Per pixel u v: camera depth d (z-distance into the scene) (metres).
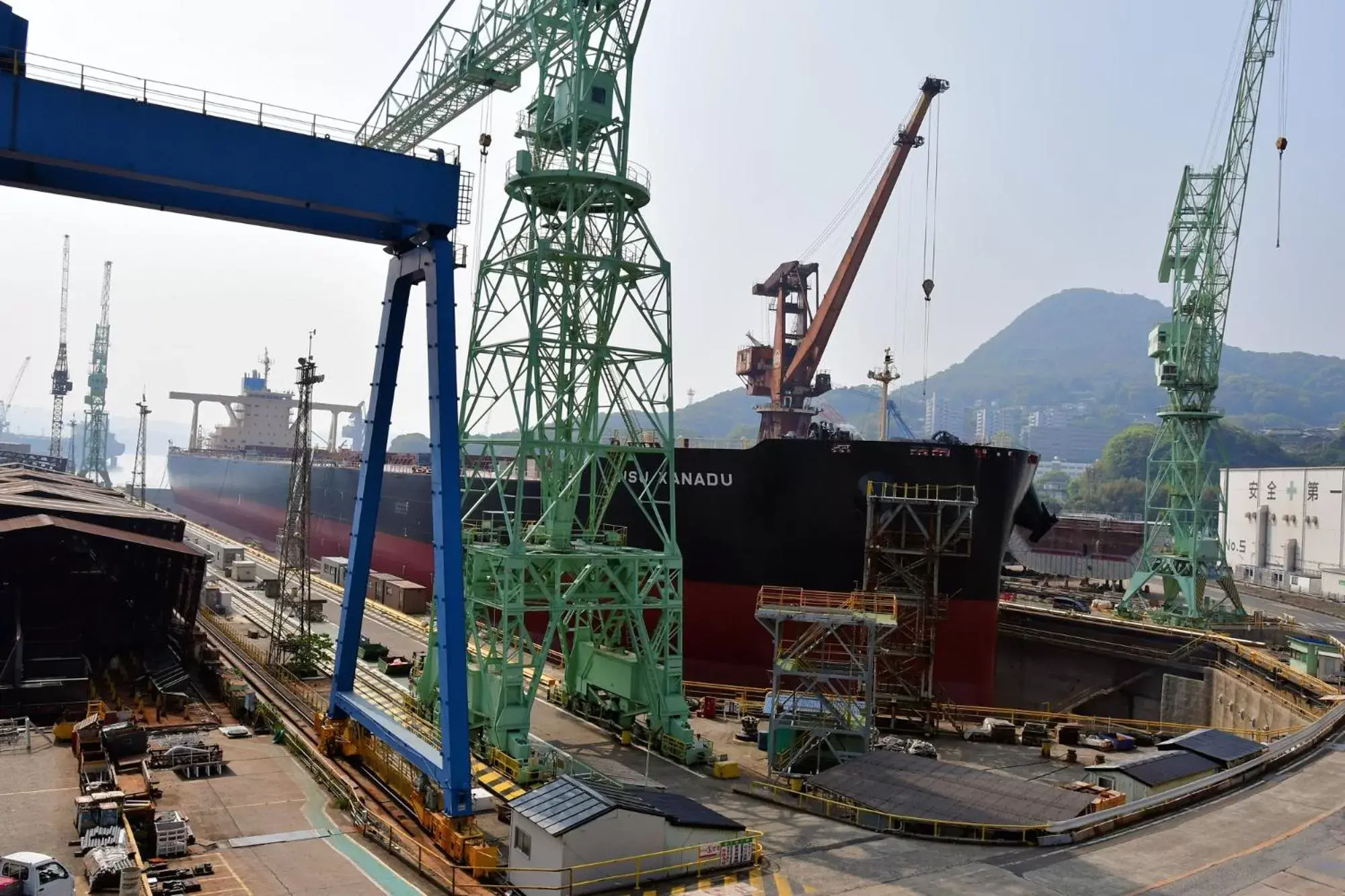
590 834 19.34
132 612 40.44
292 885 19.25
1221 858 21.25
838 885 19.80
